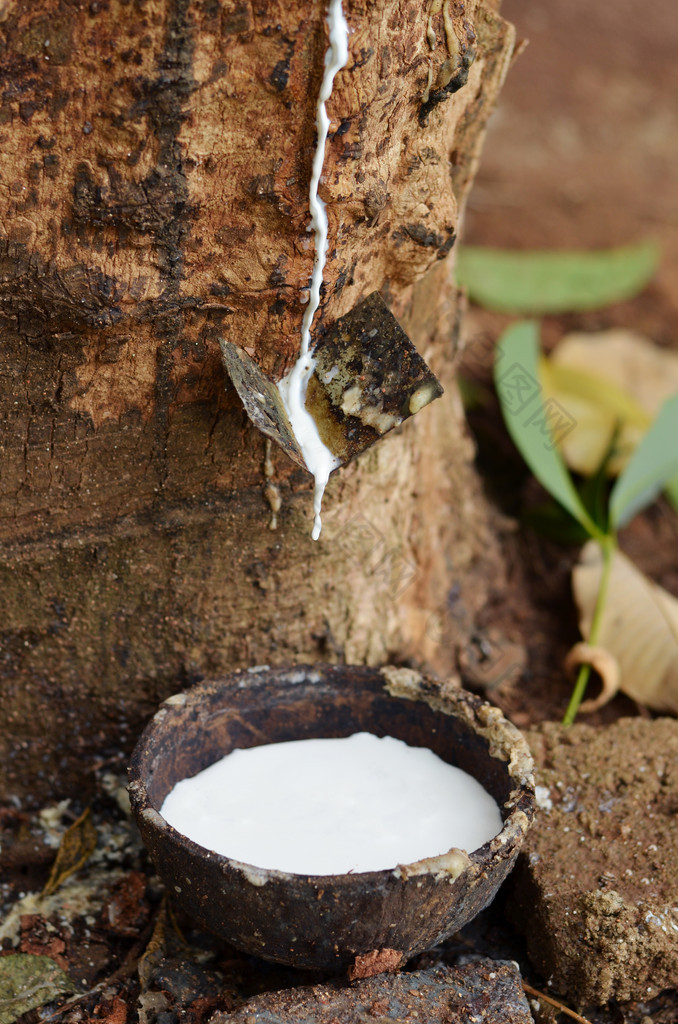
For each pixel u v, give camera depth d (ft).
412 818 2.64
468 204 5.18
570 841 2.72
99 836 2.83
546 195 5.35
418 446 2.92
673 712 3.01
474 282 4.21
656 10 7.18
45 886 2.78
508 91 6.18
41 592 2.76
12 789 2.88
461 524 3.16
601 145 5.89
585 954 2.63
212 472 2.74
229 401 2.69
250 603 2.83
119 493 2.73
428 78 2.60
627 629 3.08
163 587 2.79
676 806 2.77
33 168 2.53
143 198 2.55
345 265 2.65
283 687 2.76
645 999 2.63
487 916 2.76
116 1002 2.64
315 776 2.72
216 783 2.70
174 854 2.50
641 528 3.50
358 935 2.50
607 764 2.83
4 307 2.59
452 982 2.56
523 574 3.29
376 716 2.77
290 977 2.65
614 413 3.51
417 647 3.01
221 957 2.68
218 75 2.51
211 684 2.73
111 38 2.47
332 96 2.53
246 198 2.58
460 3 2.60
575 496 3.16
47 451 2.69
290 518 2.78
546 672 3.13
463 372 3.70
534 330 3.24
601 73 6.51
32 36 2.46
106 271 2.58
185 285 2.61
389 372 2.64
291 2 2.48
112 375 2.65
